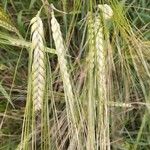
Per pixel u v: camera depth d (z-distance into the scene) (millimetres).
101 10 396
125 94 467
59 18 501
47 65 361
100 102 382
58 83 467
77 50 489
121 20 405
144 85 476
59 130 427
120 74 466
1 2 503
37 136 465
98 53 376
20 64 493
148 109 448
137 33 466
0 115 470
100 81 377
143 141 480
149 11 505
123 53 445
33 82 352
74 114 388
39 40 349
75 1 463
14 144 482
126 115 483
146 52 442
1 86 444
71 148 416
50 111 474
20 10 502
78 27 484
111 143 460
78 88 441
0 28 490
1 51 496
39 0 492
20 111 483
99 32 382
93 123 385
